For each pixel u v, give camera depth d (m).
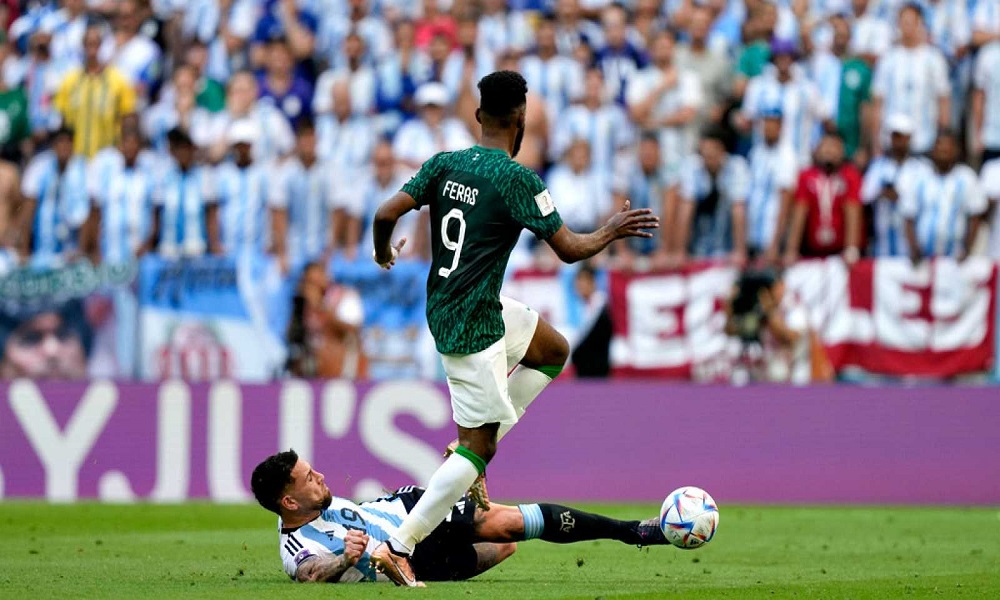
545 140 50.72
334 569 20.23
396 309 45.41
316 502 20.62
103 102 53.16
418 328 45.22
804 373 43.94
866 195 47.19
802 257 46.72
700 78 50.38
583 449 44.75
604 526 21.36
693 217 48.00
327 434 45.03
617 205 48.88
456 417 20.08
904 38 50.16
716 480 44.12
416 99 51.50
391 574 19.91
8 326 47.00
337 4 56.41
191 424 45.62
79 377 46.59
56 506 42.31
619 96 50.88
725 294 44.25
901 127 46.75
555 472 44.81
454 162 20.25
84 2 57.66
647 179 48.97
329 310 45.59
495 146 20.41
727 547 29.45
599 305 44.81
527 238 48.22
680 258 46.59
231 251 49.94
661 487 44.38
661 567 24.83
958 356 43.22
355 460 44.88
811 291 43.91
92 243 51.25
